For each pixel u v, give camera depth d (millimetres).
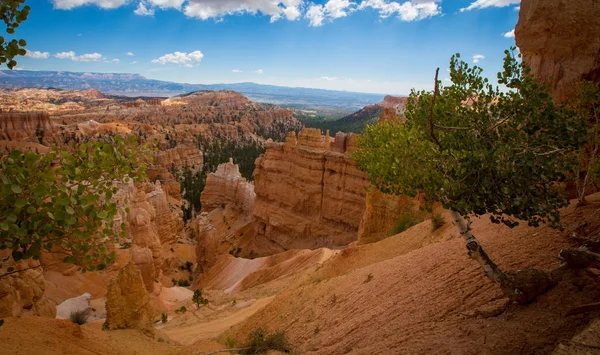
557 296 7770
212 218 99062
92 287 37312
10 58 6516
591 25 15273
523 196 7969
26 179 6441
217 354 14391
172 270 61875
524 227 12922
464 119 9242
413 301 11328
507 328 7547
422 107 10570
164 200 68812
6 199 6156
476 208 8438
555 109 8820
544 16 16234
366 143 14969
